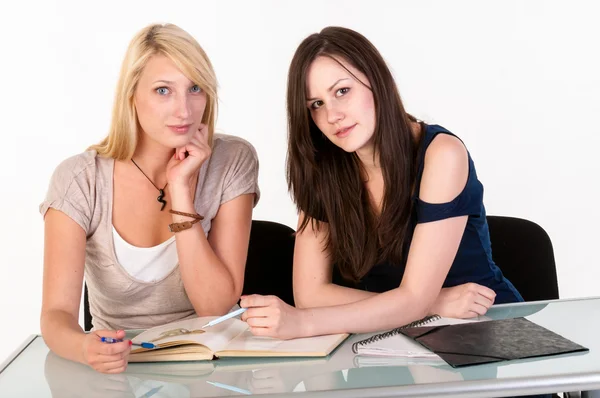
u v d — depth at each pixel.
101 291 2.15
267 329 1.67
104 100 3.71
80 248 2.01
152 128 2.01
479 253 2.11
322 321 1.71
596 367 1.41
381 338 1.66
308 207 2.07
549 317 1.74
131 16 3.66
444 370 1.44
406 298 1.83
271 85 3.70
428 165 1.94
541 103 3.69
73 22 3.67
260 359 1.59
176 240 2.07
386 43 3.66
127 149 2.08
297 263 2.13
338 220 2.06
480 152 3.72
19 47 3.69
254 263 2.47
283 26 3.66
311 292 2.09
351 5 3.64
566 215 3.77
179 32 2.01
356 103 1.88
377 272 2.12
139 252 2.09
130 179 2.11
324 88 1.88
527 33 3.64
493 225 2.37
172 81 1.98
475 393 1.36
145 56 1.98
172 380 1.50
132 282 2.10
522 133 3.71
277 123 3.73
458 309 1.82
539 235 2.33
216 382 1.46
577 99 3.69
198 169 2.13
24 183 3.78
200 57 2.01
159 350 1.63
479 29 3.64
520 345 1.53
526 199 3.75
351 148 1.91
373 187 2.08
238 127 3.73
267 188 3.78
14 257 3.84
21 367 1.65
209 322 1.78
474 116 3.70
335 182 2.05
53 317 1.82
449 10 3.63
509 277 2.32
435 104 3.69
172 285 2.14
